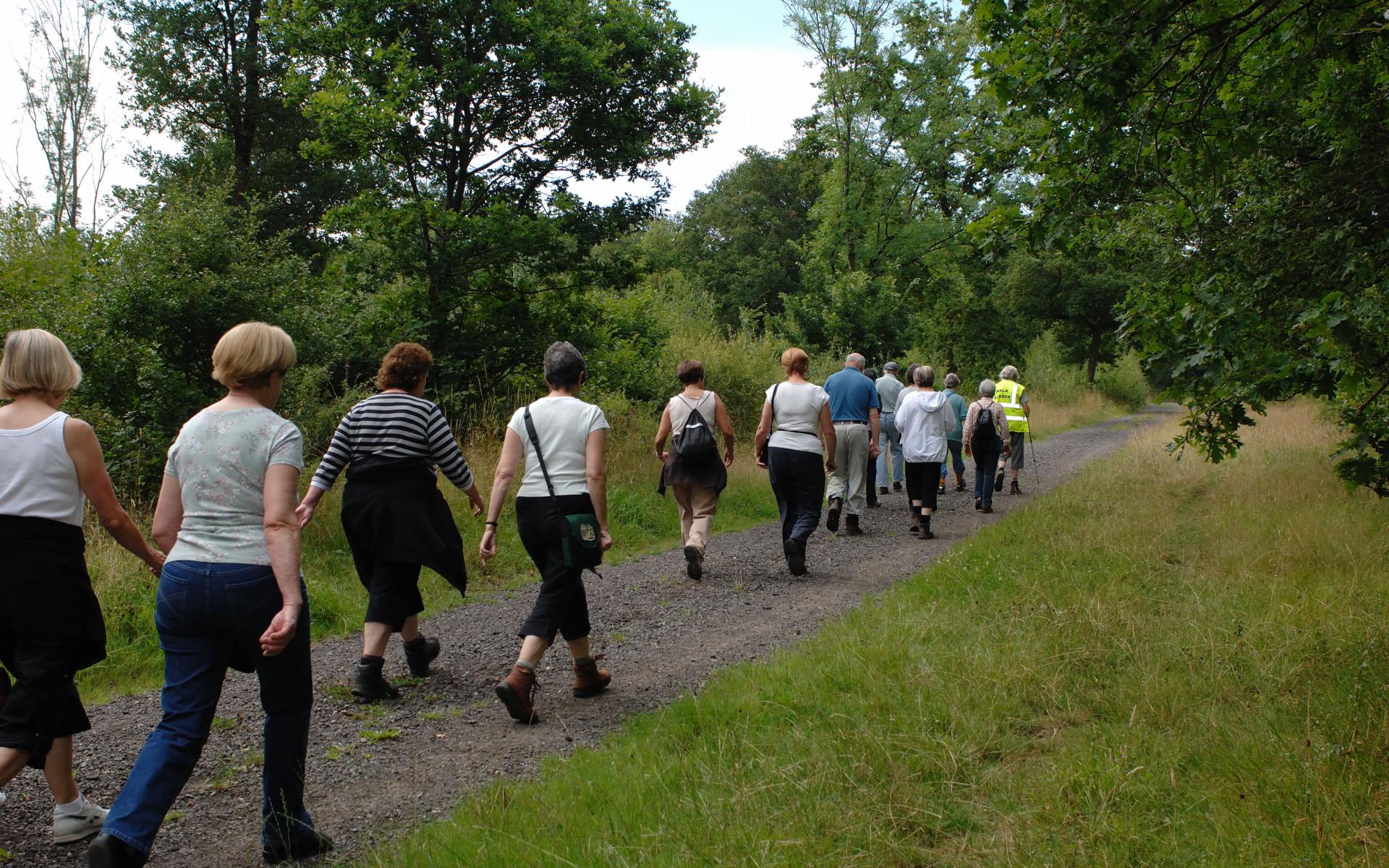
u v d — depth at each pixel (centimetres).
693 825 317
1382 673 430
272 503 308
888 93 2839
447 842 319
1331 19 509
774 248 5525
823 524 1122
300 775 329
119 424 845
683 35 1526
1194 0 491
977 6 515
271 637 297
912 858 302
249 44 2359
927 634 550
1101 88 494
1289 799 314
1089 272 4431
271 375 327
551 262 1471
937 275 3136
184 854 338
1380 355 524
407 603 516
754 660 564
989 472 1229
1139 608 572
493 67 1357
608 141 1476
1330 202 571
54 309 914
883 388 1415
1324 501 926
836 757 368
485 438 1149
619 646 608
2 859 322
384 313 1407
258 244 1057
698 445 793
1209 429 622
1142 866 285
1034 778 356
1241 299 549
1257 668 450
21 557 314
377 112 1298
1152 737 381
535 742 441
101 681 554
